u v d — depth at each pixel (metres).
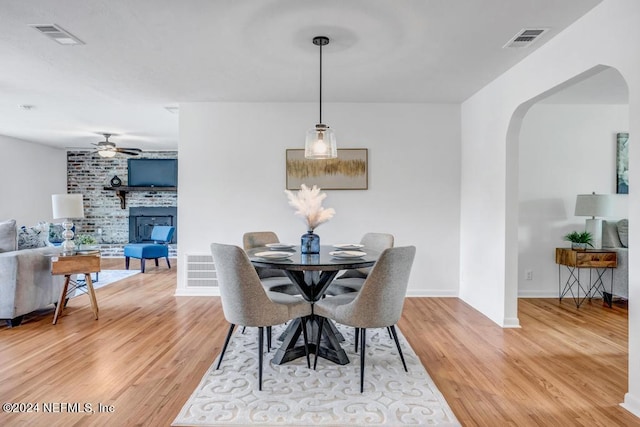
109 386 2.38
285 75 3.74
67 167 8.64
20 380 2.46
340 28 2.73
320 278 2.84
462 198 4.71
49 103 4.78
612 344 3.13
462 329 3.52
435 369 2.66
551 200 4.75
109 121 5.82
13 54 3.19
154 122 5.88
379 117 4.76
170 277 6.07
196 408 2.12
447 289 4.79
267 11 2.49
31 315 3.95
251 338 3.29
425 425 1.98
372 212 4.77
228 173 4.76
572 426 1.97
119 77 3.80
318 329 2.76
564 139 4.74
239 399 2.23
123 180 8.73
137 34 2.82
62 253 3.84
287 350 2.76
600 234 4.47
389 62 3.38
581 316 3.94
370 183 4.77
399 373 2.58
